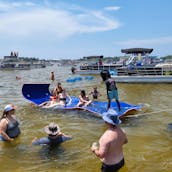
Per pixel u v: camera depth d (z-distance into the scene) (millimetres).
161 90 21078
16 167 6758
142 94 19234
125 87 23656
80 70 42219
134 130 9977
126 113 11867
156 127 10352
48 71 56344
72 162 7012
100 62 41344
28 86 14977
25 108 14148
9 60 63812
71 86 25734
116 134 5367
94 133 9617
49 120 11586
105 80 12039
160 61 37344
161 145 8312
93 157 7309
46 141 8148
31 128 10281
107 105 13133
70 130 10023
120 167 5434
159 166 6762
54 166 6793
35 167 6746
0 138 8547
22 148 7957
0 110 13797
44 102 14570
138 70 27156
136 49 34281
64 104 13992
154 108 13930
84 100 13562
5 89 23641
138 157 7355
